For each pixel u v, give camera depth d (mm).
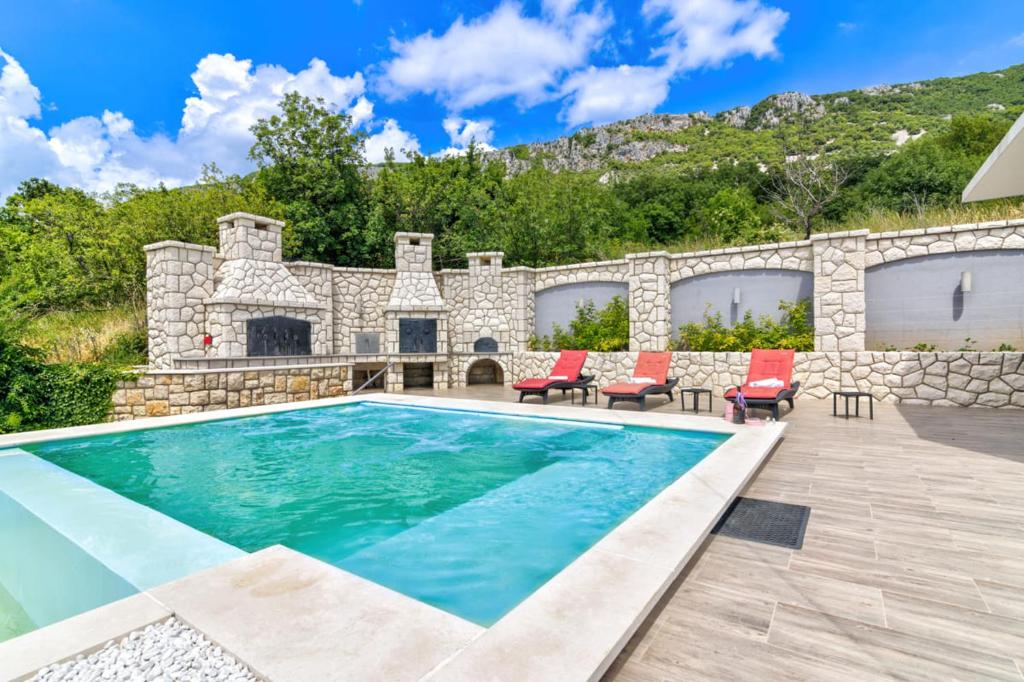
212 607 2625
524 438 8281
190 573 3400
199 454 7559
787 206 21984
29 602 3885
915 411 9359
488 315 16203
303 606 2631
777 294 12336
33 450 7414
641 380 11188
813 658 2354
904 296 10883
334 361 13945
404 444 8094
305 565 3154
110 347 12930
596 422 8695
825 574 3189
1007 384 9336
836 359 10961
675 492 4402
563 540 4355
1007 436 7090
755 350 10234
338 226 24344
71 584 3883
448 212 26750
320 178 24125
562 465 6707
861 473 5434
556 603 2590
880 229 12664
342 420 9969
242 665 2162
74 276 16312
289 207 22734
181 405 10219
